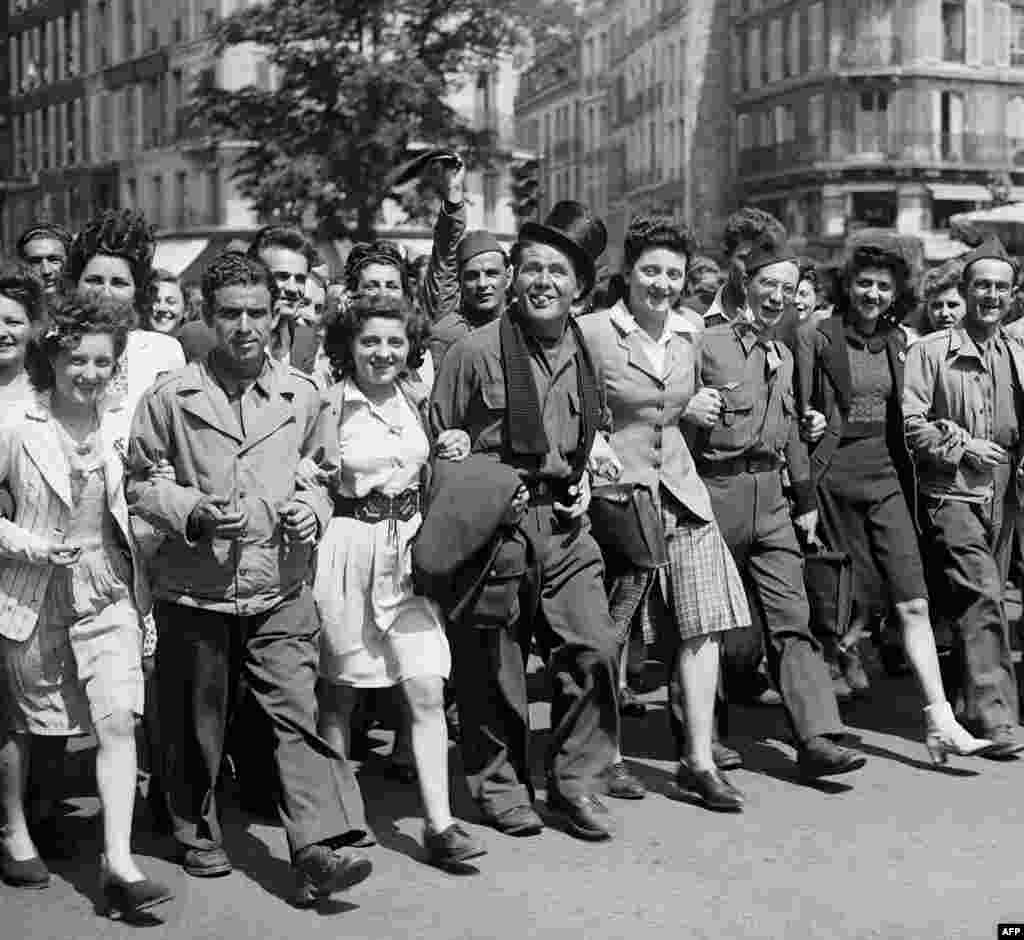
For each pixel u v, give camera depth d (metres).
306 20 33.59
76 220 67.25
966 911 5.53
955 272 9.32
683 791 7.03
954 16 64.31
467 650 6.35
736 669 8.64
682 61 72.56
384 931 5.34
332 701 6.21
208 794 5.88
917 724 8.29
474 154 34.78
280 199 33.72
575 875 5.90
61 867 6.01
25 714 5.68
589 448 6.29
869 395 7.79
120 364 6.46
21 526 5.59
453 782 7.16
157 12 60.91
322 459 5.88
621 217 83.06
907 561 7.58
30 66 72.31
